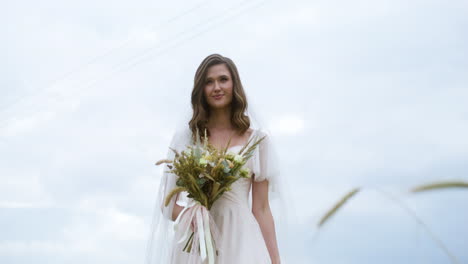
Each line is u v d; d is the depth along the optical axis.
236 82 2.60
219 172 2.23
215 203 2.35
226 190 2.26
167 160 2.24
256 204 2.50
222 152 2.28
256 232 2.32
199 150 2.26
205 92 2.59
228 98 2.58
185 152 2.46
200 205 2.27
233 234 2.26
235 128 2.60
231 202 2.34
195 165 2.22
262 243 2.32
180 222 2.29
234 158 2.24
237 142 2.54
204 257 2.13
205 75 2.60
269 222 2.46
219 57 2.63
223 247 2.24
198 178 2.25
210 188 2.27
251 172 2.47
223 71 2.58
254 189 2.54
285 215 2.49
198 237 2.24
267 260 2.28
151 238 2.44
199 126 2.59
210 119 2.64
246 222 2.30
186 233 2.21
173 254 2.35
